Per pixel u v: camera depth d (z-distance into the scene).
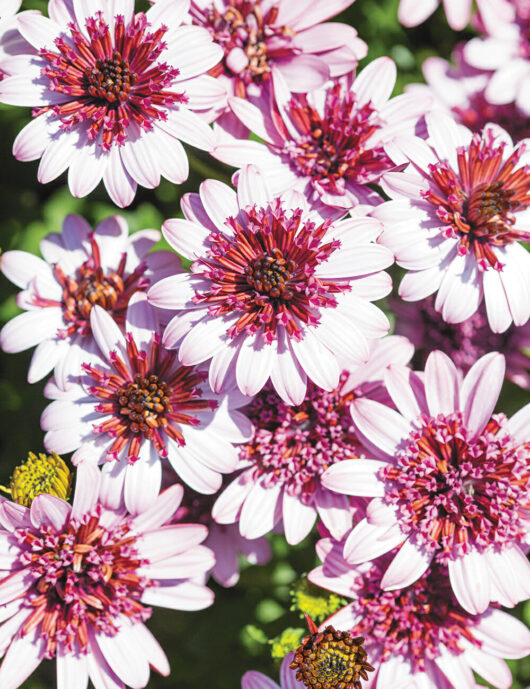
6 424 0.55
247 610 0.54
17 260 0.50
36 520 0.46
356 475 0.46
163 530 0.47
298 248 0.46
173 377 0.47
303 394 0.45
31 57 0.47
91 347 0.49
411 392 0.47
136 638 0.47
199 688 0.54
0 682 0.46
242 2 0.49
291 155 0.48
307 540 0.54
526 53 0.54
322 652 0.46
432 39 0.58
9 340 0.49
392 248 0.47
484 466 0.46
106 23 0.47
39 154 0.47
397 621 0.47
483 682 0.51
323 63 0.49
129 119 0.47
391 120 0.49
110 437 0.47
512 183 0.48
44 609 0.46
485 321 0.53
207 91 0.47
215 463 0.47
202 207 0.47
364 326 0.46
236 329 0.45
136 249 0.51
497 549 0.46
